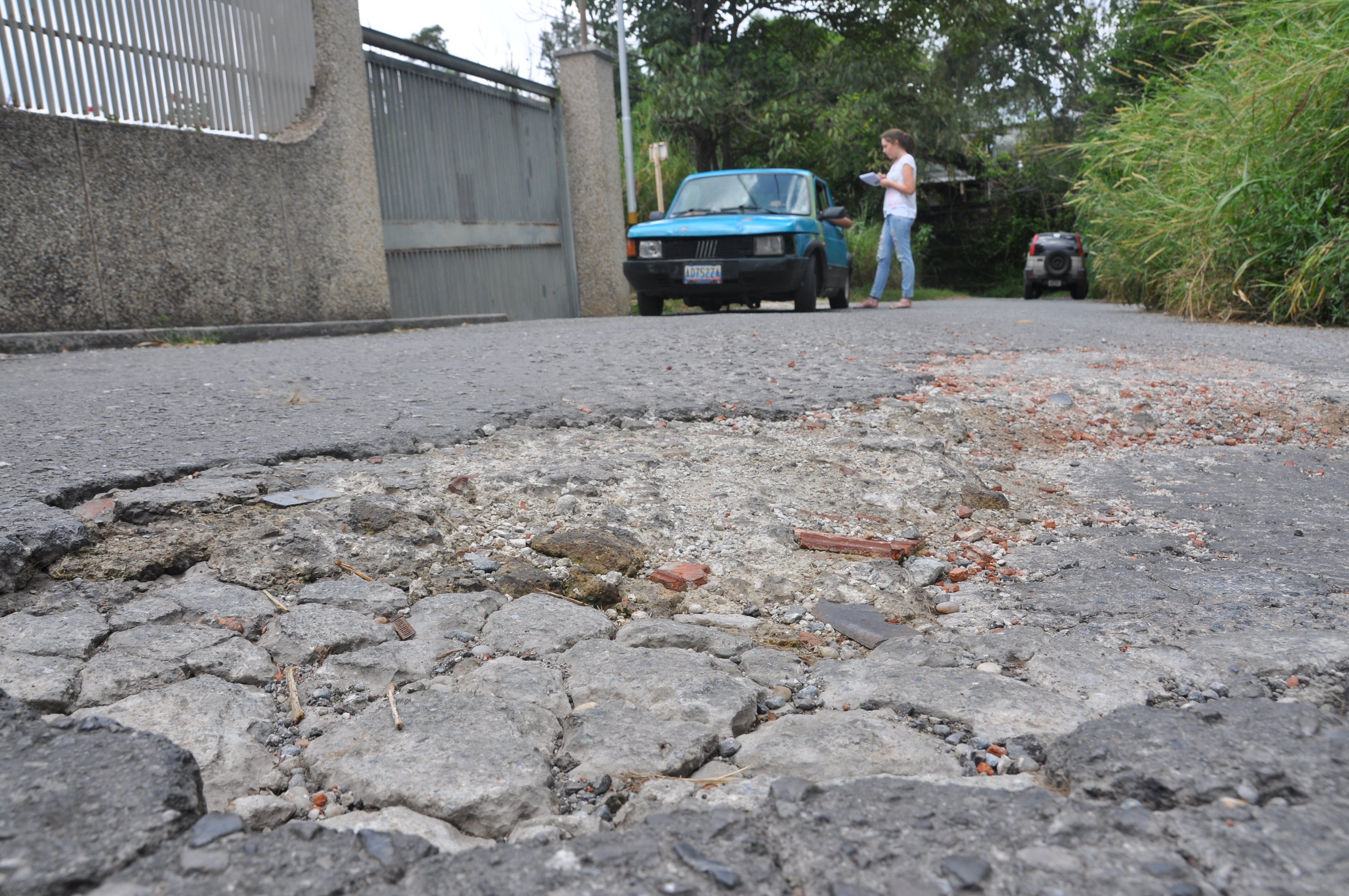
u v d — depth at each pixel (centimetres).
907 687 158
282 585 196
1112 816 113
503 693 157
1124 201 1041
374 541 214
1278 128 765
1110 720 137
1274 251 764
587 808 128
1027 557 229
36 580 187
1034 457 325
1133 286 1114
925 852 107
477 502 243
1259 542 235
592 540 219
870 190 2459
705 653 177
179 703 149
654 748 140
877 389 390
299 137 768
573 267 1265
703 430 324
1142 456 327
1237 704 142
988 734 143
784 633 188
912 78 2319
